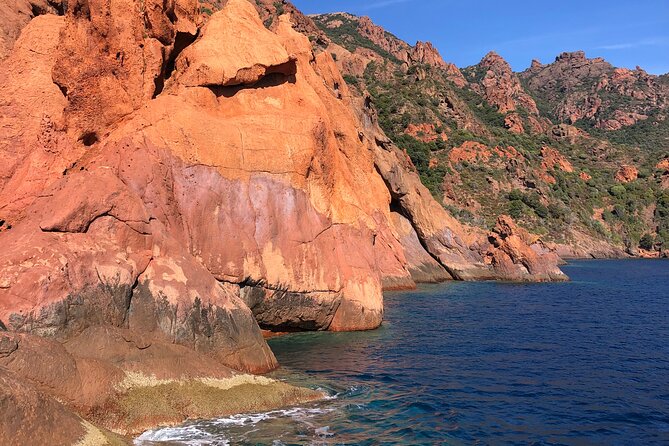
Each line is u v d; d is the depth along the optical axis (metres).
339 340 24.47
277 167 24.16
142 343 14.60
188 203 21.08
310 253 24.66
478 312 36.69
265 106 26.20
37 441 9.96
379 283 28.80
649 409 16.38
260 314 23.48
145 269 16.45
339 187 28.39
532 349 24.75
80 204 15.92
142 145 20.47
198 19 26.53
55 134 20.50
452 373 20.06
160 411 13.23
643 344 26.31
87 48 21.50
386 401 16.27
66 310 14.07
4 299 13.55
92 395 12.48
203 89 23.95
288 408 15.09
